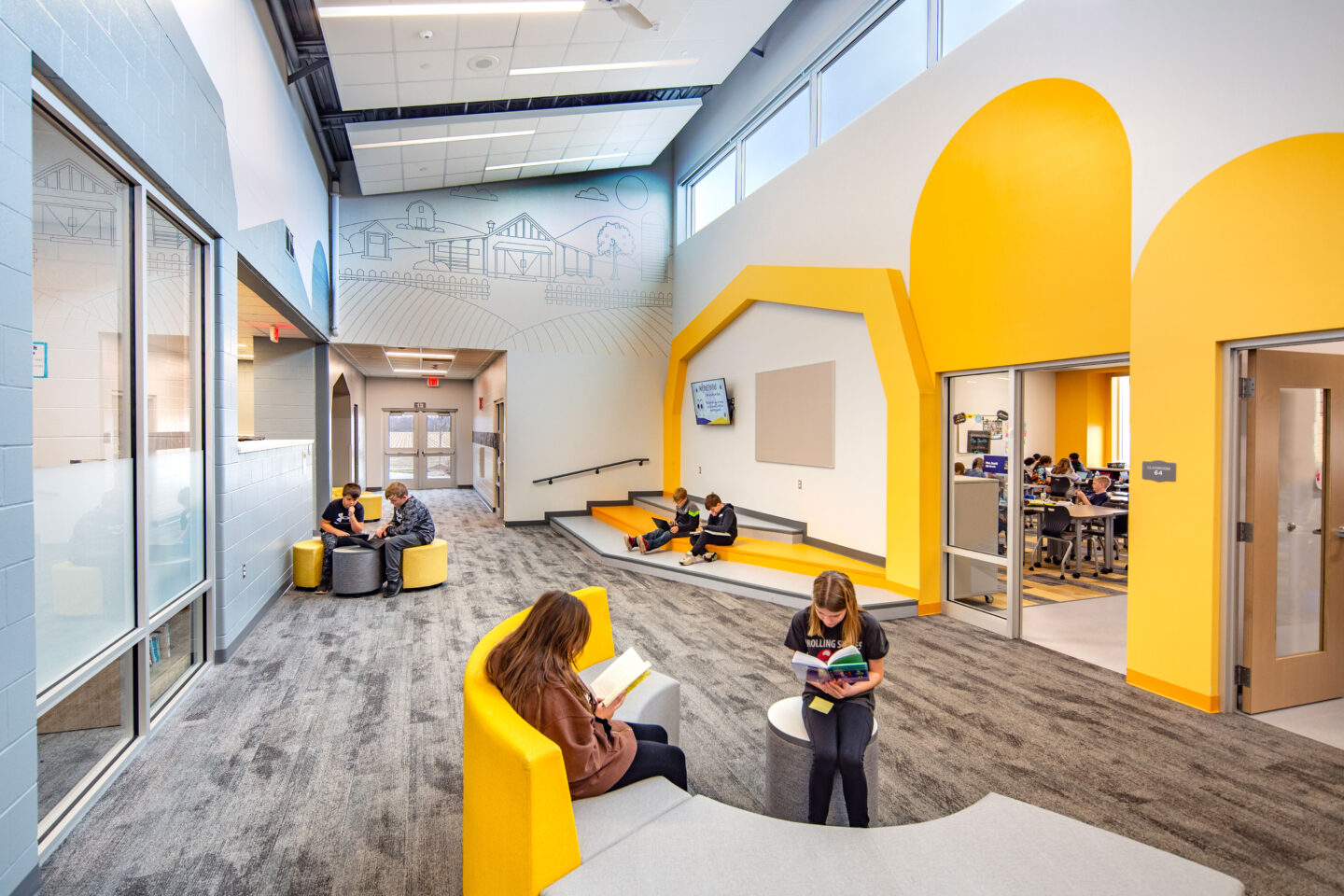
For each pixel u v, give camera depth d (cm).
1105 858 181
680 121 891
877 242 619
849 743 229
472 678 210
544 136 850
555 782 165
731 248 892
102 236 291
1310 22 311
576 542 902
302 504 730
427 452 1695
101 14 266
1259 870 231
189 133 369
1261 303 331
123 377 307
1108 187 412
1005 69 484
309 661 442
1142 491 394
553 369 1066
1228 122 346
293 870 229
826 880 169
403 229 980
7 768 204
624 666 237
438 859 236
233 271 461
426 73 629
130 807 265
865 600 554
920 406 559
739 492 888
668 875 168
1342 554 382
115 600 294
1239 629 362
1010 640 490
